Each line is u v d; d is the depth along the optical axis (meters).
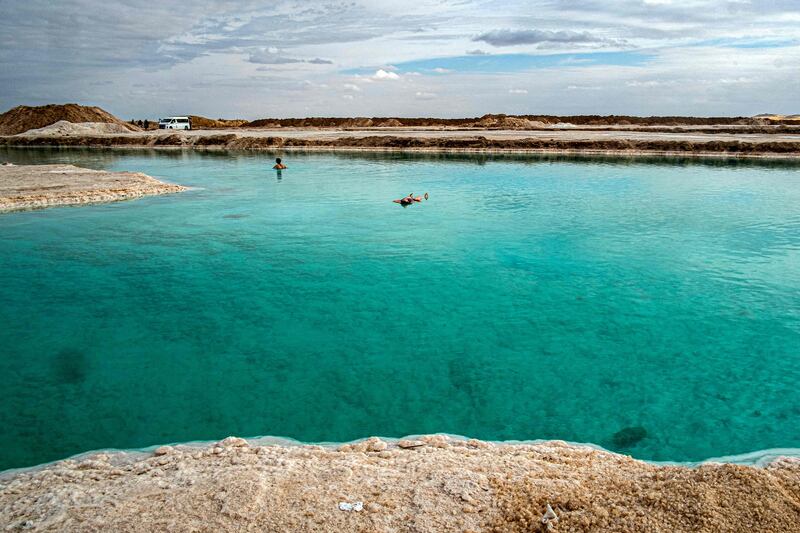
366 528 4.93
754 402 8.77
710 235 18.83
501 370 9.98
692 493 5.06
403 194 28.02
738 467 5.43
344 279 14.85
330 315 12.50
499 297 13.45
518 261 16.22
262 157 48.62
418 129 82.38
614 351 10.62
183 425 8.27
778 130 59.62
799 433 7.91
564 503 5.20
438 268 15.69
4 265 15.95
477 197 26.83
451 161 42.72
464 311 12.65
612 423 8.25
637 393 9.11
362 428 8.18
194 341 11.21
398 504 5.32
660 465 6.76
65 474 6.39
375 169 38.47
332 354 10.66
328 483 5.74
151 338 11.33
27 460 7.41
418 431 8.09
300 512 5.16
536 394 9.13
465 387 9.38
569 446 7.33
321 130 87.06
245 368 10.12
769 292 13.46
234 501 5.33
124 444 7.80
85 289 14.09
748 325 11.62
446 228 20.41
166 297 13.59
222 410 8.70
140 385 9.49
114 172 33.00
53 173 32.22
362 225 21.03
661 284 14.16
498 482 5.71
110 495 5.63
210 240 18.81
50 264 16.08
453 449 6.96
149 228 20.48
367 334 11.52
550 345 10.91
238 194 28.08
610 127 77.19
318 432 8.08
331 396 9.12
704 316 12.12
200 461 6.61
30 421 8.38
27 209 23.50
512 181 31.97
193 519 5.07
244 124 117.06
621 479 5.74
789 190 27.50
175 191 28.84
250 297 13.59
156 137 64.44
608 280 14.52
